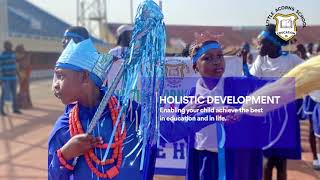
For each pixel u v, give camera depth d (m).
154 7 1.62
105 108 1.74
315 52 4.61
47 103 11.19
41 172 4.64
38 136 6.62
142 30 1.61
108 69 1.76
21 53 10.17
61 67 1.70
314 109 4.58
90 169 1.68
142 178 1.72
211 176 2.50
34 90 15.02
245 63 3.15
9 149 5.73
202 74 2.35
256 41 3.62
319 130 4.55
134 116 1.78
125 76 1.63
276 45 3.35
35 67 22.14
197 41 2.42
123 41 3.64
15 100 9.41
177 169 3.56
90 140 1.62
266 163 3.26
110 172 1.68
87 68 1.69
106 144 1.69
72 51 1.70
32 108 10.21
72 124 1.71
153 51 1.63
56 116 8.86
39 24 24.12
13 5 22.97
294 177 4.59
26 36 22.17
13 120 8.34
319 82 2.21
